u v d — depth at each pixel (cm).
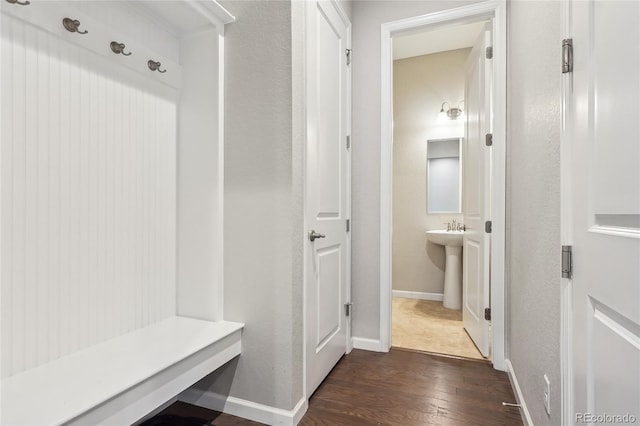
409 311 323
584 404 85
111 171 136
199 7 145
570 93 95
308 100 166
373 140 232
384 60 228
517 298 170
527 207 148
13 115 105
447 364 207
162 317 160
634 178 63
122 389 98
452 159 356
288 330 146
